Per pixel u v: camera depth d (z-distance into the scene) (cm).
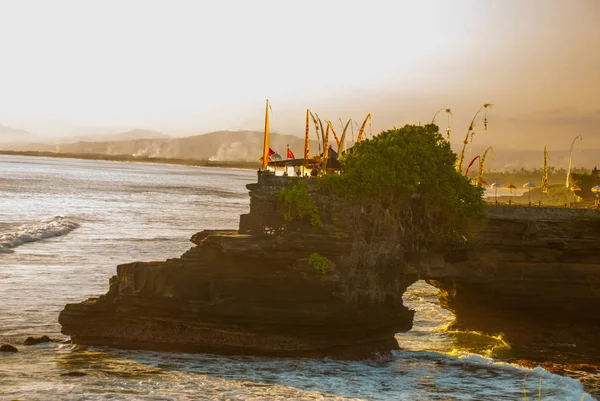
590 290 5347
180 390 3703
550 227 5384
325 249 4494
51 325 4978
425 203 5194
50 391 3588
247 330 4400
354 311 4481
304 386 3894
